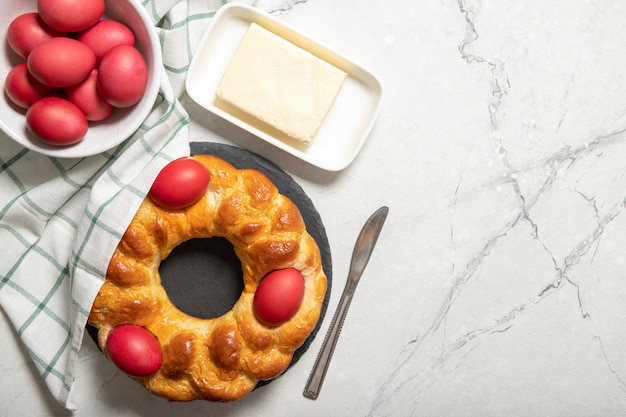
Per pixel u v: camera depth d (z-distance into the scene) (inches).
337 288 36.2
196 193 32.0
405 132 36.0
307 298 33.1
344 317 35.2
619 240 37.2
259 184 32.7
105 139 32.5
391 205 36.2
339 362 36.9
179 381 33.3
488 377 37.4
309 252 33.0
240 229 32.5
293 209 33.0
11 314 34.2
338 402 36.9
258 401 36.4
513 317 37.2
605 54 36.2
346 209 36.0
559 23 35.9
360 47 35.6
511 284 37.0
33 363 35.5
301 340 33.1
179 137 33.4
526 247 36.9
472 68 35.9
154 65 31.7
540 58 36.0
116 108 32.8
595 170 36.7
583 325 37.5
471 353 37.3
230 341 32.5
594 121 36.5
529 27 35.9
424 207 36.4
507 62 35.9
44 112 30.7
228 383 33.0
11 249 34.2
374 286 36.7
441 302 36.9
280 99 33.7
